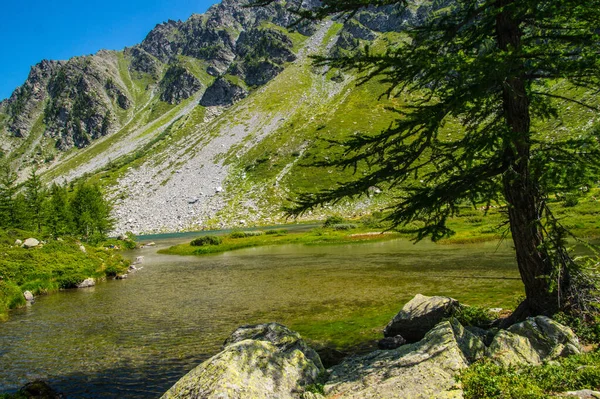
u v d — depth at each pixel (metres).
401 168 10.48
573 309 10.24
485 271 25.00
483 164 10.78
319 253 44.16
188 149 175.50
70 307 23.27
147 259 51.03
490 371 7.59
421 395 7.05
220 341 15.06
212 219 113.44
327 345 13.57
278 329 11.37
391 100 165.75
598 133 8.64
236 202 121.38
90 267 34.84
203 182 140.88
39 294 28.55
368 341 13.61
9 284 25.88
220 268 37.56
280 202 114.31
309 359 9.74
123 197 140.00
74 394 11.13
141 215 124.44
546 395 6.25
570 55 8.47
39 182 73.94
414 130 9.83
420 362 8.29
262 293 23.89
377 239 54.28
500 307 15.69
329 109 175.75
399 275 26.19
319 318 17.28
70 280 30.86
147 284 30.39
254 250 53.75
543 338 9.02
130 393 11.00
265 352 8.94
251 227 101.25
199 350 14.17
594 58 8.15
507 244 37.59
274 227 96.50
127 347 15.00
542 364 7.93
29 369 13.19
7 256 31.39
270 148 153.75
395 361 8.80
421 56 8.48
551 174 8.62
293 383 8.61
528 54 8.02
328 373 9.59
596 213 40.97
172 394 7.88
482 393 6.73
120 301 24.22
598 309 10.22
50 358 14.18
